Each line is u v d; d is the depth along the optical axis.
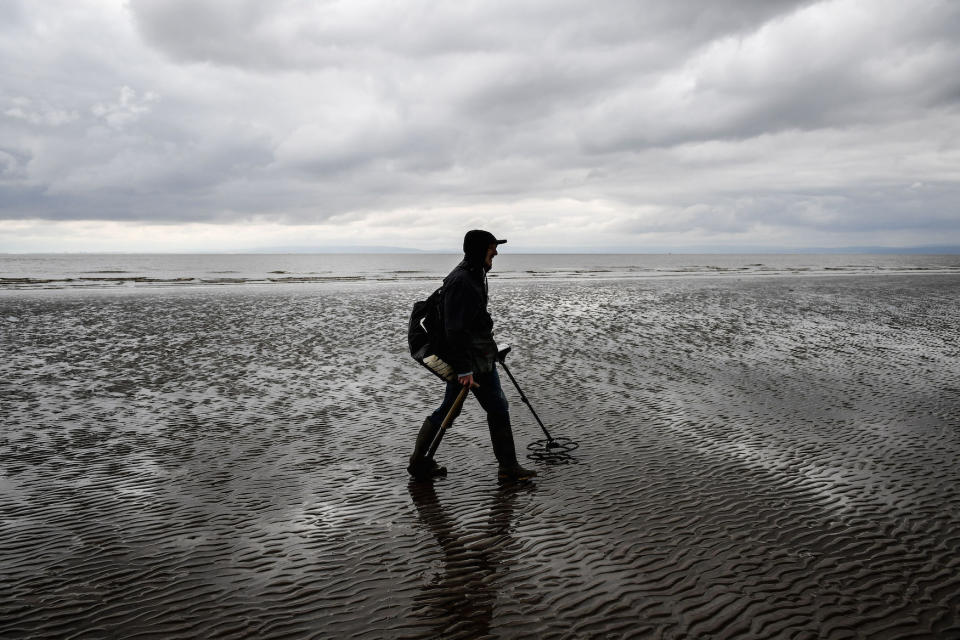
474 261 5.02
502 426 5.14
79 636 2.94
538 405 7.76
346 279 49.28
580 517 4.33
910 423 6.68
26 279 45.28
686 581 3.41
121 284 39.41
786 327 15.88
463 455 5.81
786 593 3.27
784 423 6.77
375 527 4.21
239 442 6.30
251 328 16.17
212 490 4.95
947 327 15.74
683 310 20.59
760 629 2.94
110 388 8.99
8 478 5.25
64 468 5.50
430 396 8.45
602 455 5.73
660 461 5.53
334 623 3.05
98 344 13.33
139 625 3.04
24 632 2.97
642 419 7.04
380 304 23.58
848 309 20.77
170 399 8.29
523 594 3.31
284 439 6.40
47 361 11.25
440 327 5.16
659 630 2.95
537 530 4.13
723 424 6.77
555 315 19.09
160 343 13.49
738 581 3.40
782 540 3.91
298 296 28.09
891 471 5.18
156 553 3.84
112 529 4.20
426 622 3.05
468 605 3.21
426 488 4.96
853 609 3.10
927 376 9.36
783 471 5.22
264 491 4.92
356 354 12.08
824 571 3.50
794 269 75.31
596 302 24.02
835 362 10.70
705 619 3.04
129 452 5.97
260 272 67.75
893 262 126.69
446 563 3.68
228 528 4.21
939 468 5.23
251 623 3.05
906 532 3.99
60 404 8.00
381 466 5.52
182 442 6.31
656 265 107.25
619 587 3.36
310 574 3.56
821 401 7.81
